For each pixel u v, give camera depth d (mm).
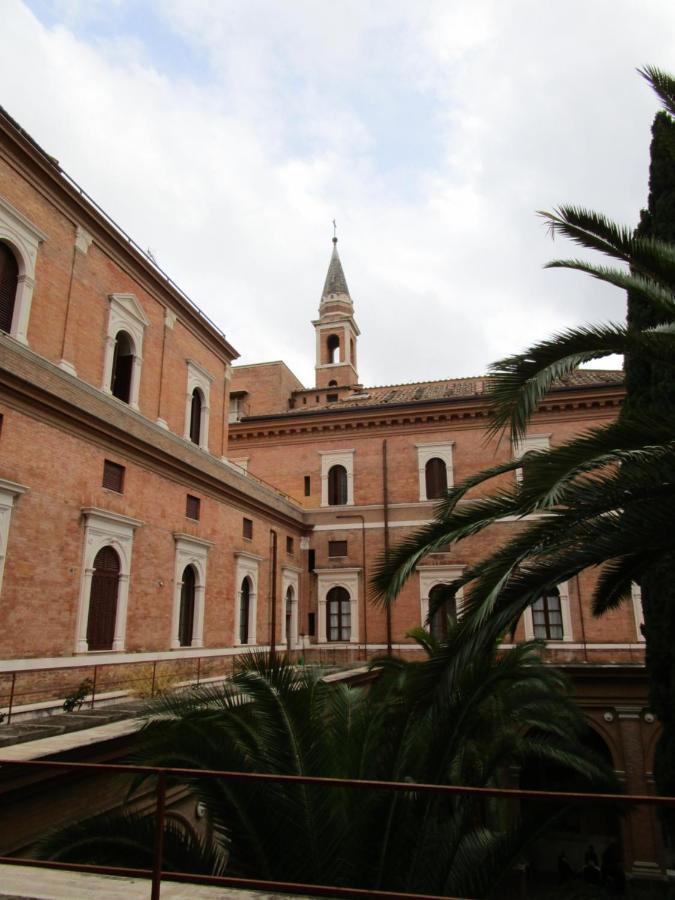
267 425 33938
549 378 7652
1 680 13031
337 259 53469
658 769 12273
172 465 19797
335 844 6605
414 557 7496
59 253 17703
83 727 10930
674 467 6219
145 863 6598
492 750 12148
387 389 40812
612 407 29766
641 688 23422
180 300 23172
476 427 31578
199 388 24812
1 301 15820
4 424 13812
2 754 7828
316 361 49250
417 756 8062
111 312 19562
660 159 13117
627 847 21109
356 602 30312
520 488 6668
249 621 24922
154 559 18672
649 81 8742
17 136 16078
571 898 16719
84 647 15312
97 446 16641
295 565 30172
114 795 9297
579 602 27703
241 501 24562
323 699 7922
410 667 13445
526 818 7273
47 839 6629
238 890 4797
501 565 6508
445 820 7848
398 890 6734
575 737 14000
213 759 6840
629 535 6422
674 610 11836
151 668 17594
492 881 6977
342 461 32781
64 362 17250
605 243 8719
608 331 7703
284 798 6613
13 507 13828
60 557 14984
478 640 6156
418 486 31562
